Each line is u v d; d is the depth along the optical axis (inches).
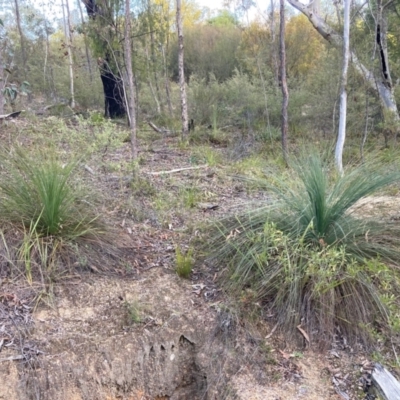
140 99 453.4
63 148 199.6
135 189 192.5
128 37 212.1
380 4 286.5
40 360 105.7
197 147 305.9
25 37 533.6
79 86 473.4
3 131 218.8
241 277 127.9
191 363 119.7
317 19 339.0
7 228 129.2
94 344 112.3
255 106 373.7
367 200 157.5
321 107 345.7
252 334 116.8
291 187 148.4
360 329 115.1
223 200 195.0
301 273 121.9
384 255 130.0
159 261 142.9
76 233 135.3
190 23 798.5
